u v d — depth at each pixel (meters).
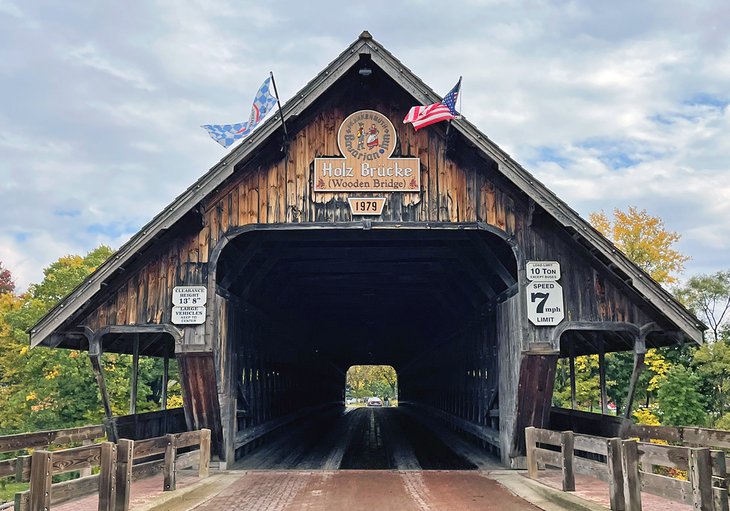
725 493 6.03
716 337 30.69
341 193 11.68
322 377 33.84
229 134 11.30
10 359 31.62
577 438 8.98
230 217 11.63
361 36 11.20
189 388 11.57
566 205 11.12
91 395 29.11
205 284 11.47
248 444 14.96
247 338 14.39
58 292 31.61
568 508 8.40
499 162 11.16
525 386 11.56
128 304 11.45
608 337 13.73
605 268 11.59
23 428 28.38
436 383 26.47
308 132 11.84
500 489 10.07
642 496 9.09
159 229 11.01
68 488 6.72
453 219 11.62
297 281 18.36
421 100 11.24
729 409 25.28
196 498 9.38
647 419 24.92
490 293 13.66
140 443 8.33
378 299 22.75
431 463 13.55
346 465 13.20
